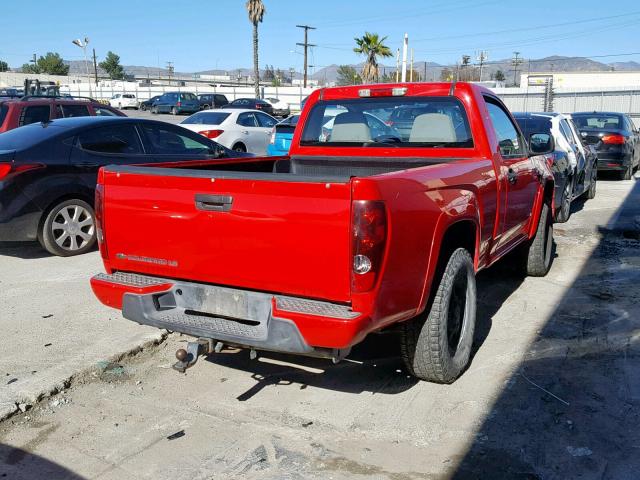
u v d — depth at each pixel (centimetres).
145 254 389
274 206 335
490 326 536
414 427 372
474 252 450
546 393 411
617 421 375
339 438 361
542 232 657
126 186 389
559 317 555
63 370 438
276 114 4338
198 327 362
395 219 333
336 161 551
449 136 504
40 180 721
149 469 333
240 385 430
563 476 322
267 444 356
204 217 359
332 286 328
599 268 716
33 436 367
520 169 550
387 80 6988
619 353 474
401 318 361
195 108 4381
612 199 1227
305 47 6638
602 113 1561
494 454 342
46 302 590
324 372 449
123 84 7088
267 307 351
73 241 759
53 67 11262
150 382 436
